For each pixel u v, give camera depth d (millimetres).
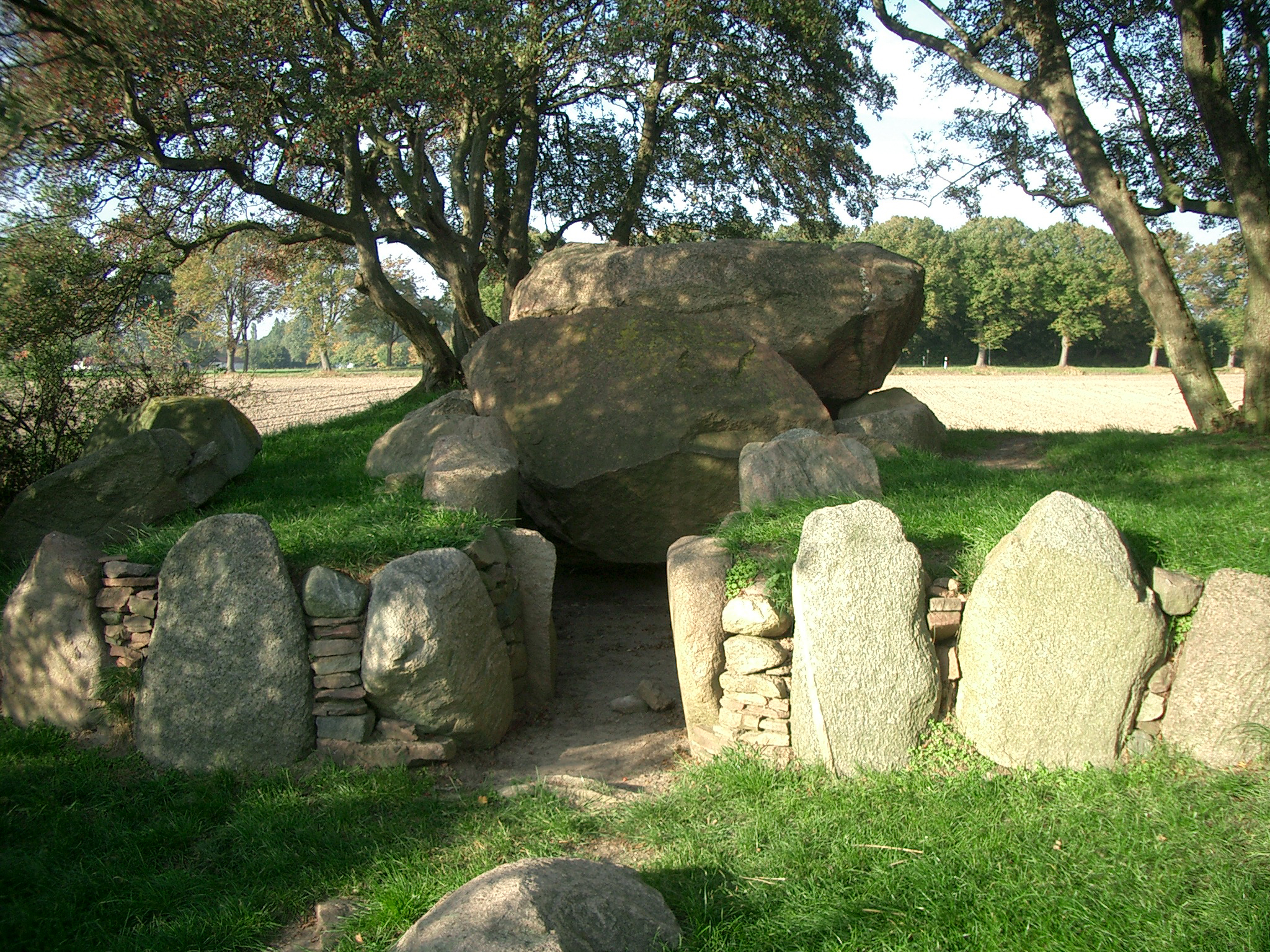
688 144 17469
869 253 10180
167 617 4758
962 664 4418
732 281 9727
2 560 6609
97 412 9383
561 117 16922
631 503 8320
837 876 3498
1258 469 8094
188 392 10438
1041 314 61875
